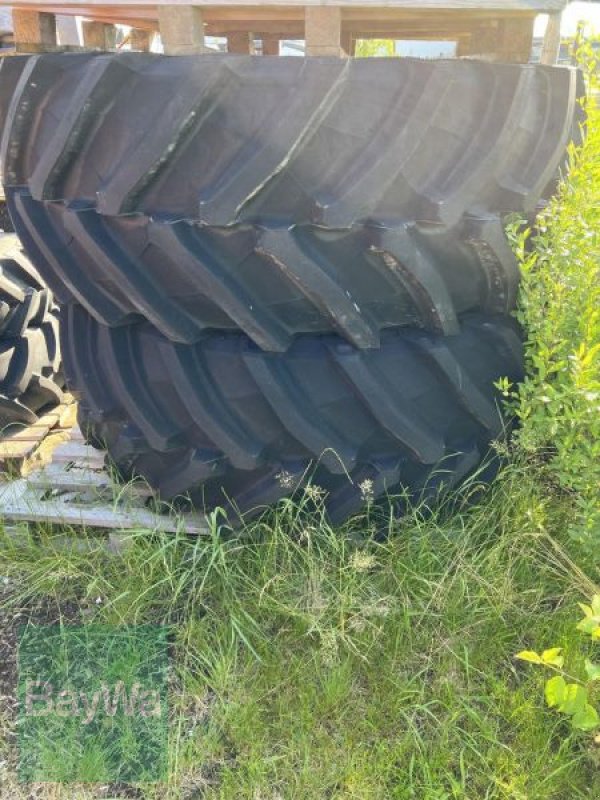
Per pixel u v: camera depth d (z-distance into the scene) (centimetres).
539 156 169
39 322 288
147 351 187
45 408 301
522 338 193
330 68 144
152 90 152
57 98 165
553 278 179
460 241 164
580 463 179
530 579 199
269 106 146
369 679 180
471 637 187
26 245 198
